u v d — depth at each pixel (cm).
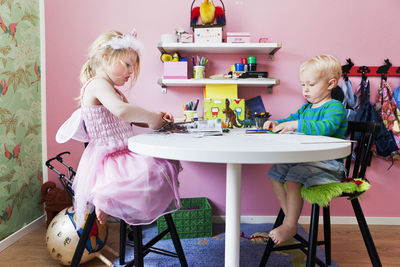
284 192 118
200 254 143
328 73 134
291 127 116
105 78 104
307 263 98
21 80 160
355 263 136
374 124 109
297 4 177
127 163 96
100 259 137
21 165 161
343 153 74
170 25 177
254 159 64
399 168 180
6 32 147
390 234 168
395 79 178
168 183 96
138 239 95
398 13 176
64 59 178
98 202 86
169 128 112
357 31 177
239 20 177
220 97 167
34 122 173
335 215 184
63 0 175
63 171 182
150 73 179
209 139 86
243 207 186
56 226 131
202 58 170
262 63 179
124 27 177
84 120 102
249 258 140
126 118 95
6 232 150
